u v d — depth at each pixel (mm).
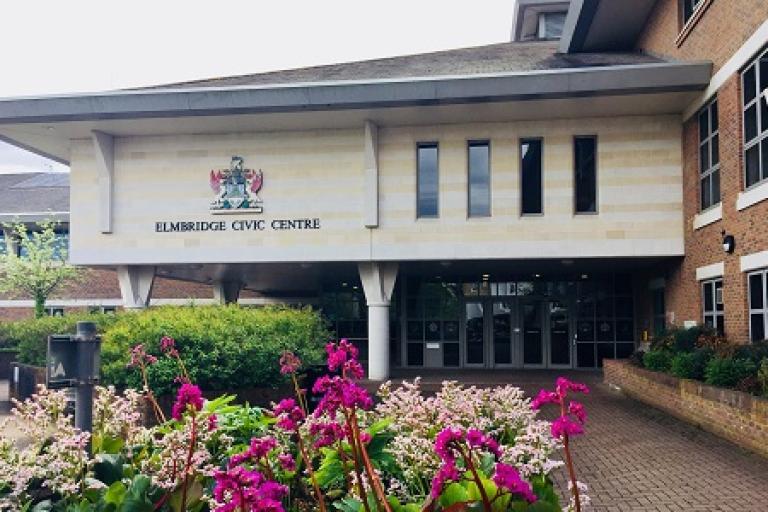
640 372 15383
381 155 18688
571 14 21719
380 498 3096
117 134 19062
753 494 7734
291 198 18797
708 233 15781
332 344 3199
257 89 17062
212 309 14383
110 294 32281
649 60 19766
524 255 18109
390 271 19297
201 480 4055
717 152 15625
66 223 32281
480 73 17828
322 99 16969
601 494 7883
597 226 17938
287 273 23234
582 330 24609
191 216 19031
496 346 25031
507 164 18359
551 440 4188
